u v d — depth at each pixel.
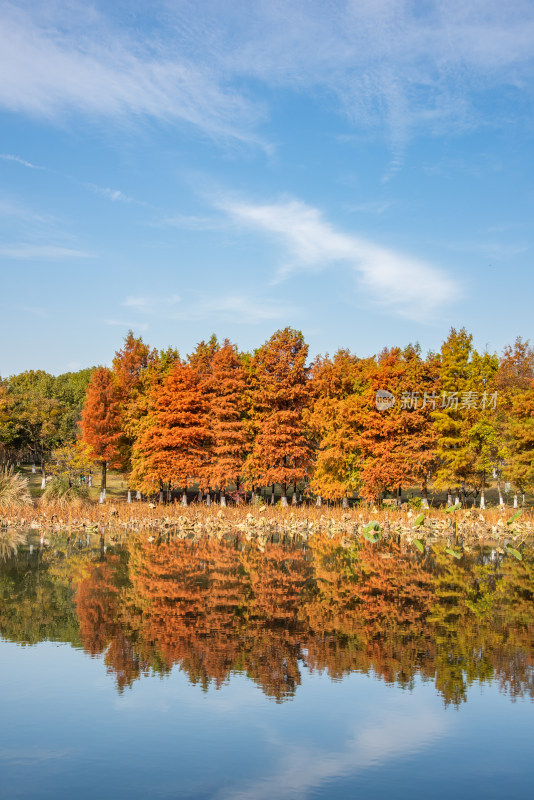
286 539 34.41
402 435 50.09
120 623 15.01
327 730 9.30
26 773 7.97
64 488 46.69
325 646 13.27
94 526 38.72
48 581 20.38
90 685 11.03
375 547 31.00
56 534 35.41
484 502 55.53
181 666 12.00
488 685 11.12
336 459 51.44
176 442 52.75
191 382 55.28
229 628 14.62
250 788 7.62
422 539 35.41
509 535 38.00
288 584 20.31
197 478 55.56
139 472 56.16
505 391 57.69
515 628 14.79
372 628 14.72
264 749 8.70
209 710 10.03
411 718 9.79
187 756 8.48
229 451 53.47
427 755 8.58
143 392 65.56
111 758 8.41
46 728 9.34
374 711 10.02
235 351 65.06
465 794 7.49
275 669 11.87
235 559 25.94
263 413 55.25
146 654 12.69
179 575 21.81
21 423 68.88
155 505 51.19
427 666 12.09
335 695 10.66
